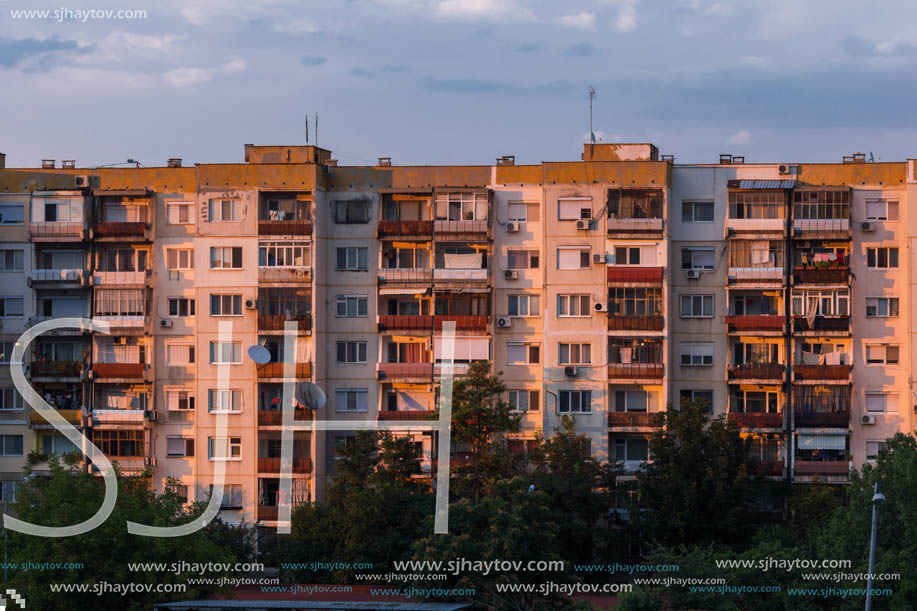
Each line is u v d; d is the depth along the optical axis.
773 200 82.44
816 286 81.69
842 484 80.50
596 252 82.25
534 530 64.31
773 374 81.81
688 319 83.12
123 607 58.78
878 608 58.31
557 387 82.25
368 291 83.88
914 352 81.25
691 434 76.69
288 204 83.44
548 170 82.81
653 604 56.75
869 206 82.25
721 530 75.62
